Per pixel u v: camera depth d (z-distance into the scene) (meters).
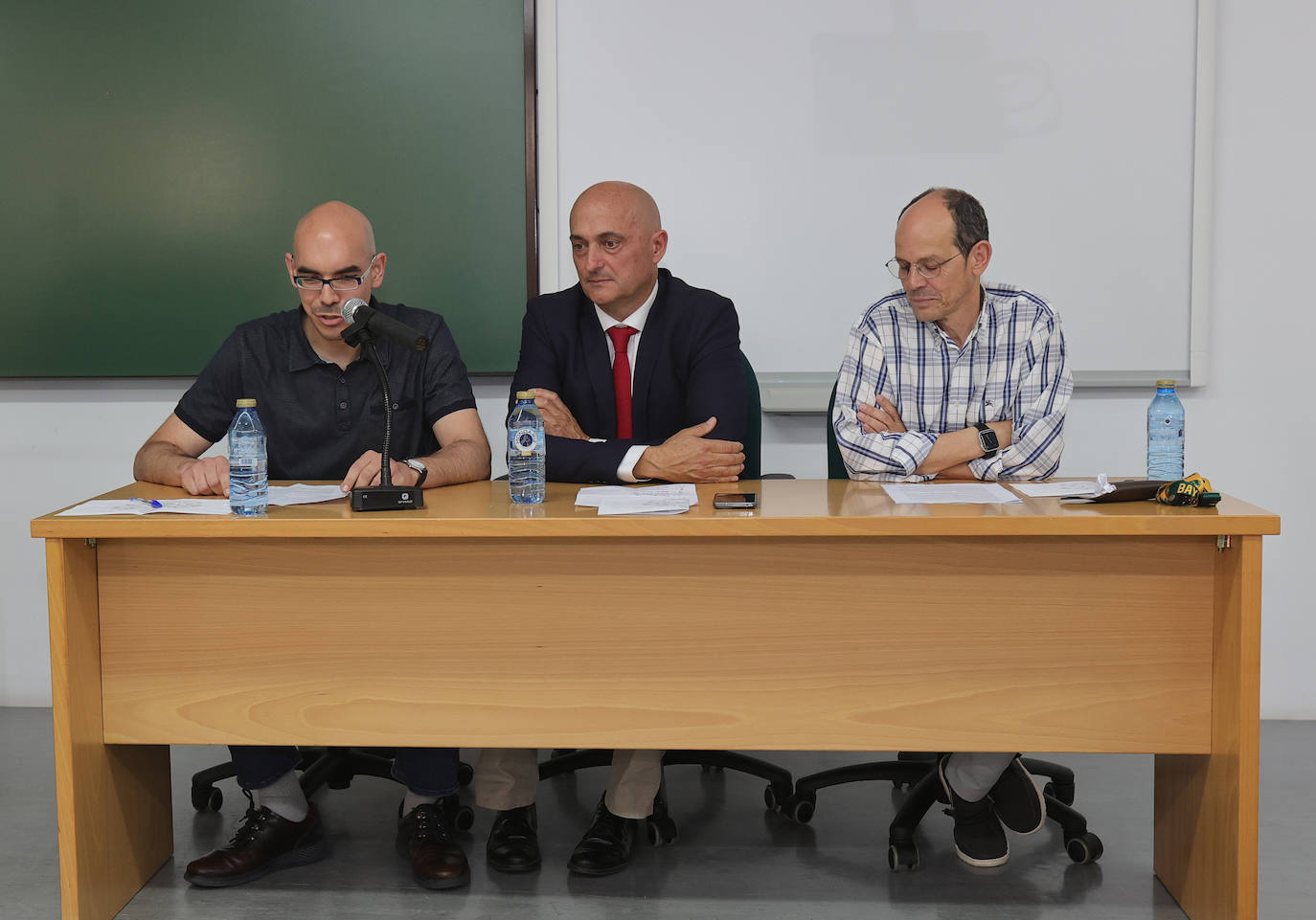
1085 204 3.10
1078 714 1.93
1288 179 3.10
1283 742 2.99
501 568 1.95
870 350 2.46
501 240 3.18
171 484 2.28
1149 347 3.12
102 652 2.00
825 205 3.13
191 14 3.13
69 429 3.28
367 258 2.35
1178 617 1.91
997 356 2.41
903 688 1.94
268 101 3.15
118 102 3.15
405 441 2.50
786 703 1.95
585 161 3.16
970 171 3.11
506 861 2.23
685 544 1.93
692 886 2.16
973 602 1.92
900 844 2.23
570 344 2.60
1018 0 3.06
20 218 3.18
